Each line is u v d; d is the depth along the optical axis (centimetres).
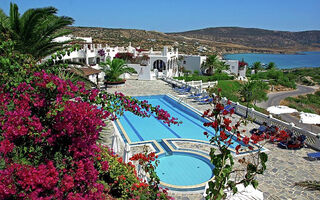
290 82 6031
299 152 1263
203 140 1453
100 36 12069
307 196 887
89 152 454
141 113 632
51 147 454
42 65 646
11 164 375
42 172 355
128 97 624
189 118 1981
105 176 752
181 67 4909
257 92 3181
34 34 984
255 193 625
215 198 387
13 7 941
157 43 13050
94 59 3744
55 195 378
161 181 1005
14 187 343
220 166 397
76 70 1063
